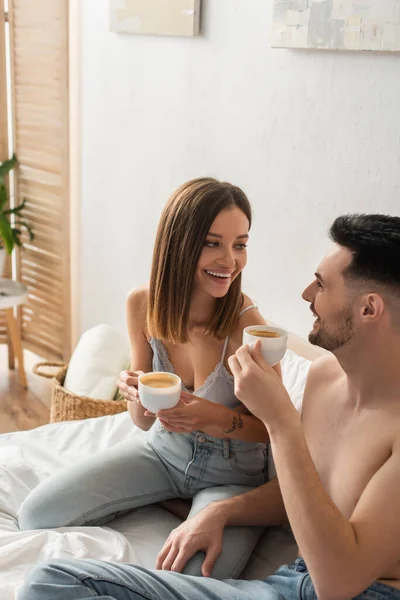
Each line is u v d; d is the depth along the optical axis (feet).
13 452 6.21
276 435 4.05
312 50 6.82
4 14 10.71
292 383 6.27
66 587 3.93
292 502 3.90
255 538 5.24
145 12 8.78
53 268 11.19
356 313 4.00
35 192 11.17
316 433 4.53
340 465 4.24
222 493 5.48
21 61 10.78
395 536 3.70
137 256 9.97
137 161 9.66
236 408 5.76
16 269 11.93
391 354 3.97
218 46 7.98
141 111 9.41
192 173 8.73
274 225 7.66
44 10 10.16
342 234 4.09
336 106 6.71
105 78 9.95
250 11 7.47
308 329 7.44
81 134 10.72
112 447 5.89
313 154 7.04
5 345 12.71
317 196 7.08
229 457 5.62
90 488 5.45
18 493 5.71
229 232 5.21
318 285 4.26
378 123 6.34
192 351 5.78
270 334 4.61
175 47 8.63
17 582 4.48
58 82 10.22
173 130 8.91
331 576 3.71
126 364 8.91
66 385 9.07
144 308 6.04
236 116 7.93
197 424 5.24
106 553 4.89
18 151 11.25
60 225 10.82
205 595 4.16
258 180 7.78
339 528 3.75
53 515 5.28
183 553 4.76
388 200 6.38
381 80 6.24
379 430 4.04
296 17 6.76
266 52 7.37
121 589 3.99
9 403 10.44
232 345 5.65
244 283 8.25
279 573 4.53
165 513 5.79
